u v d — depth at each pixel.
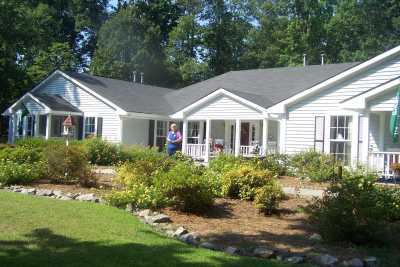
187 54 53.97
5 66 39.66
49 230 8.04
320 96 21.62
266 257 7.38
